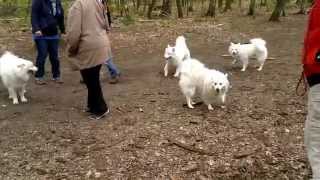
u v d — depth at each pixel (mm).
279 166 2857
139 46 7066
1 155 3088
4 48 6930
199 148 3088
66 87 4789
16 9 10008
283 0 9703
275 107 3861
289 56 6078
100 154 3047
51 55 4871
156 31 8242
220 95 3805
